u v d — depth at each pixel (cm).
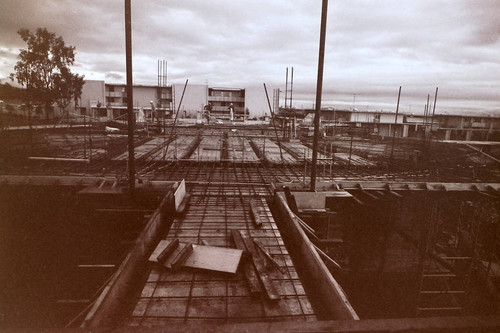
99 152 1823
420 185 1280
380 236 1362
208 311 502
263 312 507
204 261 621
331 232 1047
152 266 625
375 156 2075
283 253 698
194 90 6450
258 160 1716
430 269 1468
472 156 1981
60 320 995
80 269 1074
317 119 995
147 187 1079
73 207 1152
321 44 923
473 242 1357
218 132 3372
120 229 1030
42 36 3622
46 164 1473
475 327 190
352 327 194
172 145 2238
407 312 1373
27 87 3650
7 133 2098
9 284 1114
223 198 1065
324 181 1255
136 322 476
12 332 190
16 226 1166
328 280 519
